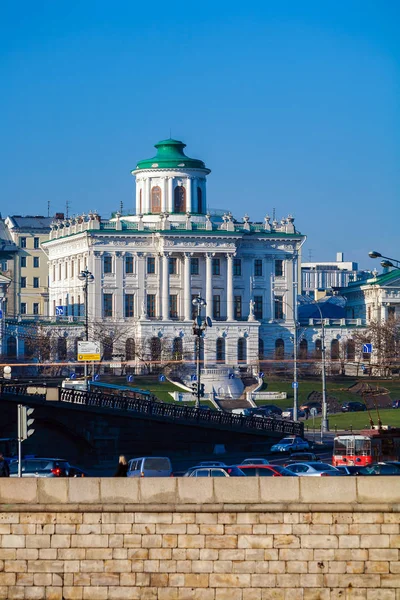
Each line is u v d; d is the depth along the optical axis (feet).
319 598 349.41
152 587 351.67
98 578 352.69
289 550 350.02
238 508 350.84
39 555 354.13
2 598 354.13
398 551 348.18
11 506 354.33
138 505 352.49
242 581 350.23
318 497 350.43
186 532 351.87
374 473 544.62
